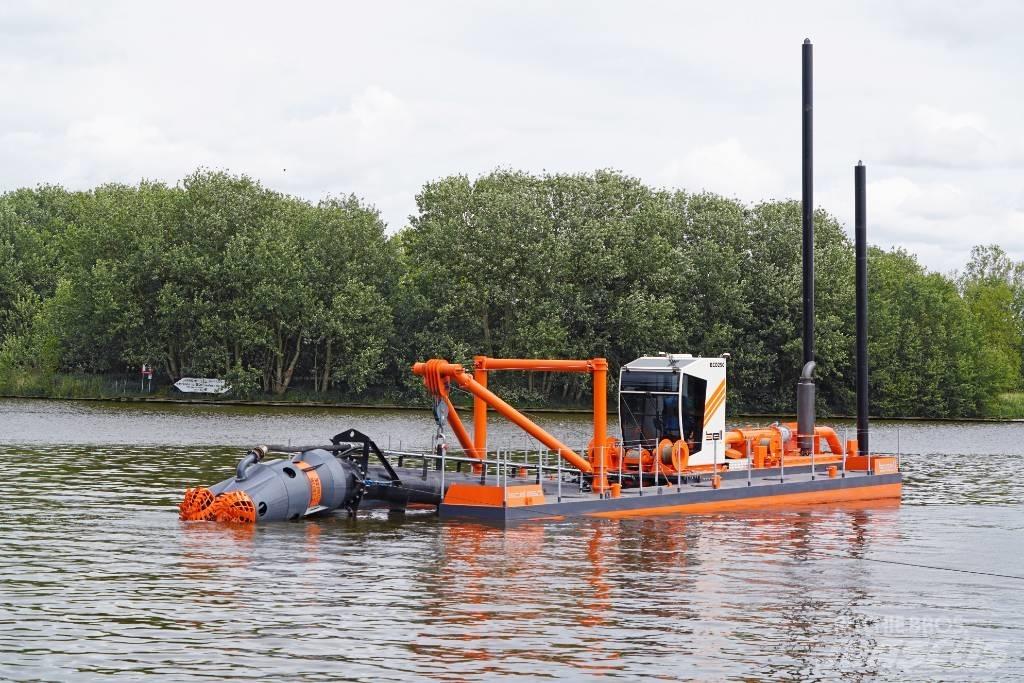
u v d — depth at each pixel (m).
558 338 112.94
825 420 117.69
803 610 25.44
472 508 37.09
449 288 117.94
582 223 117.75
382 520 37.19
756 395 122.38
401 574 28.17
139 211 124.69
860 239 51.12
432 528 35.59
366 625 23.00
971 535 37.31
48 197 169.38
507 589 26.67
